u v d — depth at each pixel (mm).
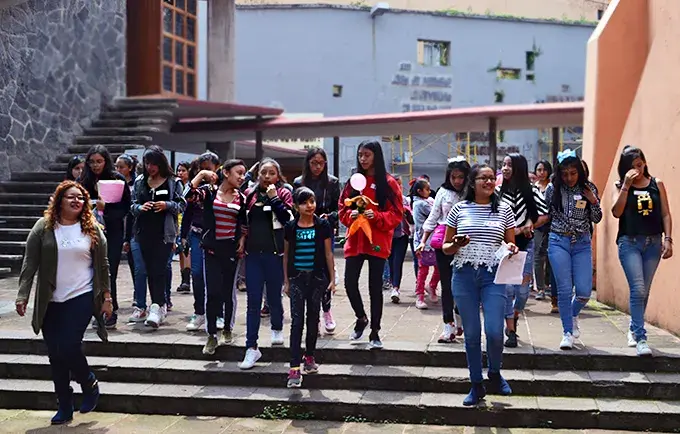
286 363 5836
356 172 5996
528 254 6375
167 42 14875
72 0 13227
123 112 13906
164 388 5590
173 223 6633
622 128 8180
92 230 5098
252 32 23922
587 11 26500
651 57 7168
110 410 5477
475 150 24250
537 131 24844
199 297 6512
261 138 14945
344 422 5176
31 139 12312
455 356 5676
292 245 5512
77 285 5012
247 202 5883
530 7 26078
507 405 5039
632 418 4879
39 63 12445
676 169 6355
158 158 6539
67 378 5141
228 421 5230
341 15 23984
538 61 25406
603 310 7598
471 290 4977
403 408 5133
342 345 5910
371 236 5707
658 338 6086
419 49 24828
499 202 5031
